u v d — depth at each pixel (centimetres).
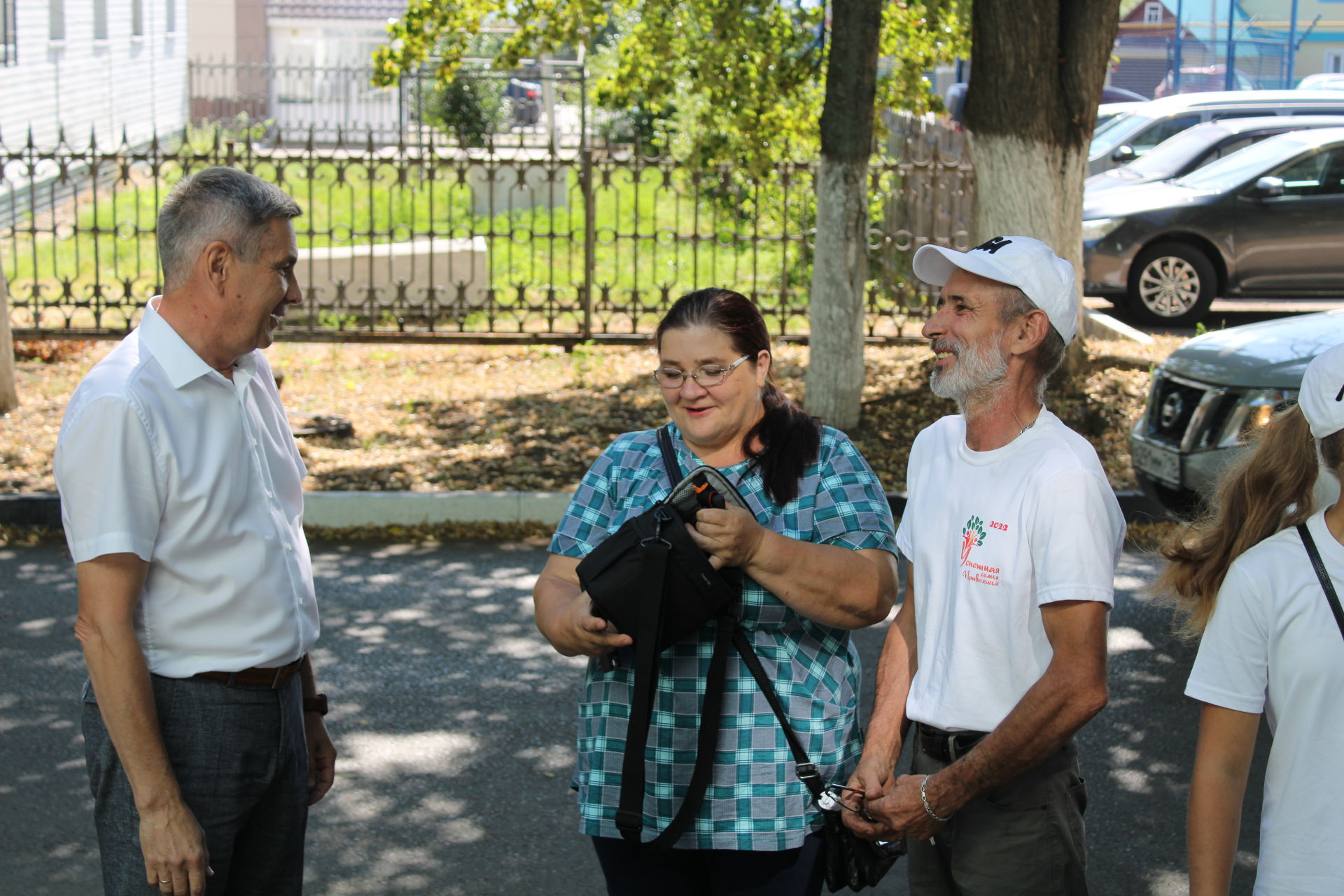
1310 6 2430
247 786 272
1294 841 223
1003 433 264
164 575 262
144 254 1570
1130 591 661
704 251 1634
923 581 273
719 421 275
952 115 1956
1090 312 1232
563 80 2105
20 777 467
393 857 420
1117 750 495
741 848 264
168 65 2659
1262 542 234
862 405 957
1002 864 262
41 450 850
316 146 1145
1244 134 1477
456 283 1306
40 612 628
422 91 2477
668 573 254
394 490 798
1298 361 651
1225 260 1329
